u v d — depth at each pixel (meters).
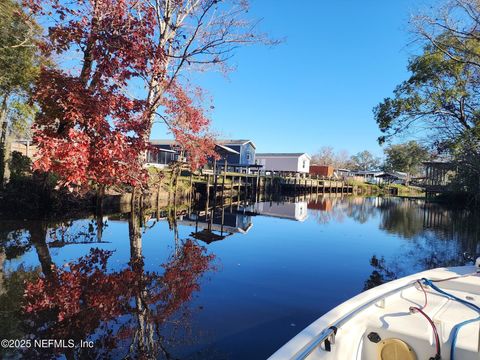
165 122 10.76
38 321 3.97
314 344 2.00
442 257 7.98
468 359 2.13
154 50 7.09
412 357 2.24
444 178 30.81
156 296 4.90
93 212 11.67
